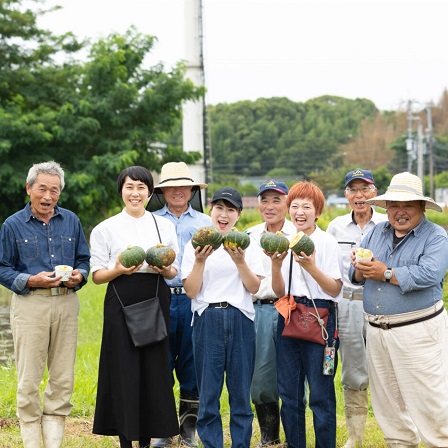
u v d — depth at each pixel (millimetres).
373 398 6293
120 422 6102
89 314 13953
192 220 7512
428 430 5988
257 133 86500
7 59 26844
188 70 20891
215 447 6164
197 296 6352
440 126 84938
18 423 7594
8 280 6109
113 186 24766
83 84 25703
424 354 5953
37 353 6188
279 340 6406
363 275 6082
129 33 25875
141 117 25312
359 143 83938
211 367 6223
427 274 5844
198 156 20750
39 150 24578
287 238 6684
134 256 6047
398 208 6094
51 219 6359
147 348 6207
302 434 6367
